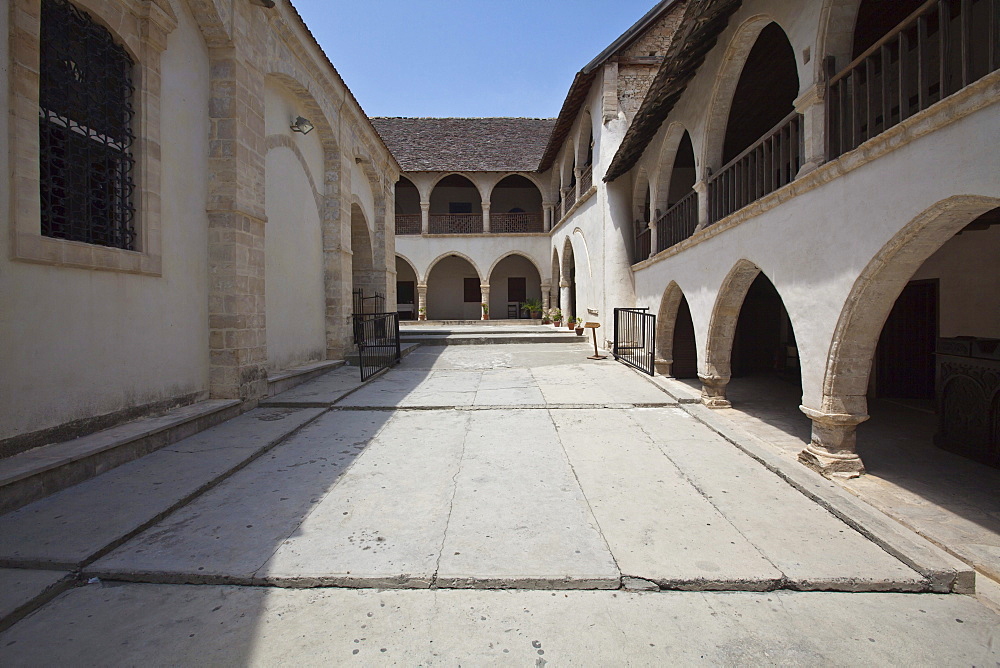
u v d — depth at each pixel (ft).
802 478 13.89
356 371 30.89
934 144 10.04
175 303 18.25
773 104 28.78
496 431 19.06
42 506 11.62
